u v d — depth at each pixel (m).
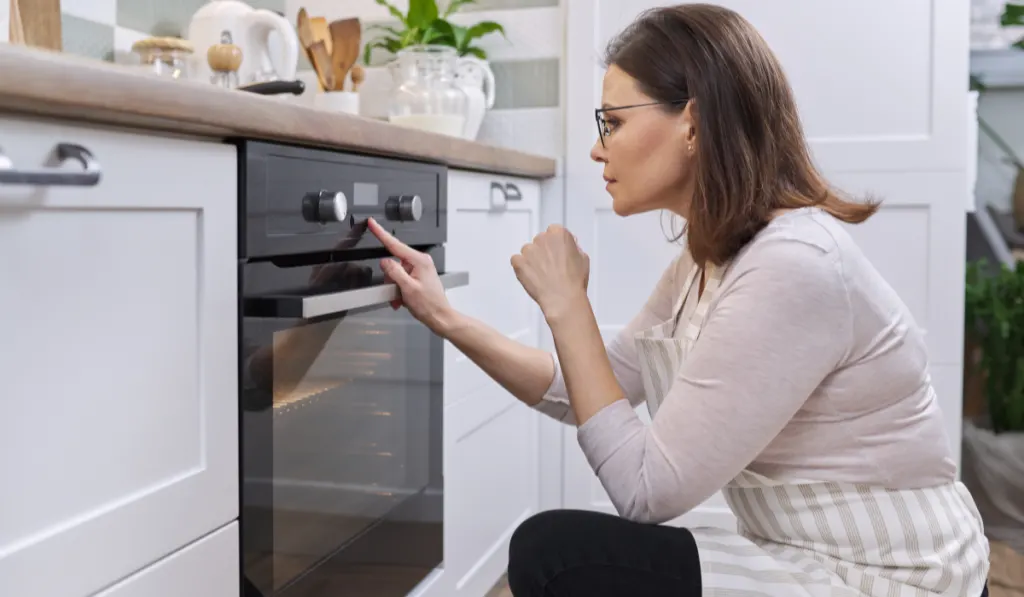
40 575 0.87
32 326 0.86
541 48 2.63
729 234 1.15
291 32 2.08
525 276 1.27
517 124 2.66
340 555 1.42
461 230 1.93
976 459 2.69
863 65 2.38
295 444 1.28
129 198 0.96
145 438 1.00
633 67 1.20
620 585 1.11
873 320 1.11
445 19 2.59
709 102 1.14
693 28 1.17
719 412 1.08
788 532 1.16
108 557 0.95
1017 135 2.80
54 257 0.88
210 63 1.79
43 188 0.85
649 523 1.15
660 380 1.30
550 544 1.13
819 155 2.41
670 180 1.21
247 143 1.14
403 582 1.66
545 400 1.48
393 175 1.54
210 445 1.10
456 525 1.94
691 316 1.30
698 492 1.09
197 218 1.07
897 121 2.37
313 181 1.29
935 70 2.33
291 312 1.18
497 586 2.31
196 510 1.08
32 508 0.86
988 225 2.84
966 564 1.11
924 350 1.19
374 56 2.77
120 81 0.88
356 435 1.47
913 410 1.14
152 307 1.01
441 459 1.83
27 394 0.86
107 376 0.95
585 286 1.27
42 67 0.79
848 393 1.11
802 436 1.14
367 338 1.50
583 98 2.56
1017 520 2.62
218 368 1.11
